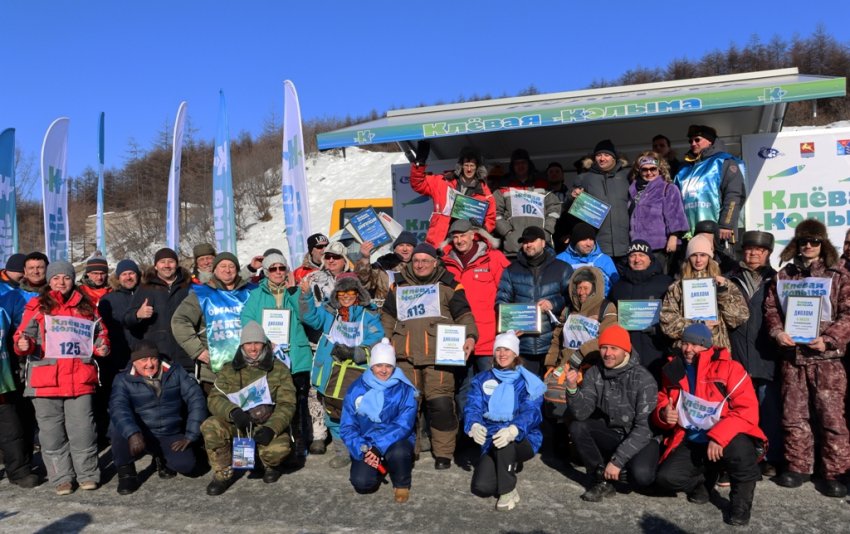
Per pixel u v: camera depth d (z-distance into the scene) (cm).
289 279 636
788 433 533
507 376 535
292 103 809
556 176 802
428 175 748
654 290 585
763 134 741
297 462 622
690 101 615
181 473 609
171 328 626
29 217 3238
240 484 581
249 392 571
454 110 809
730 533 457
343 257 667
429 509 513
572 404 530
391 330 623
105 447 710
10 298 621
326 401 604
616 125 834
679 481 498
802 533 454
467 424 532
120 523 505
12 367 596
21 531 495
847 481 539
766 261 571
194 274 729
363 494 548
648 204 671
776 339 527
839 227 720
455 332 580
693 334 501
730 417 477
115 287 729
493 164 885
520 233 731
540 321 611
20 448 589
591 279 595
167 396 589
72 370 571
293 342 625
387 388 541
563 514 497
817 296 512
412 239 651
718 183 667
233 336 621
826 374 516
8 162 901
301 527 486
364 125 748
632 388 515
